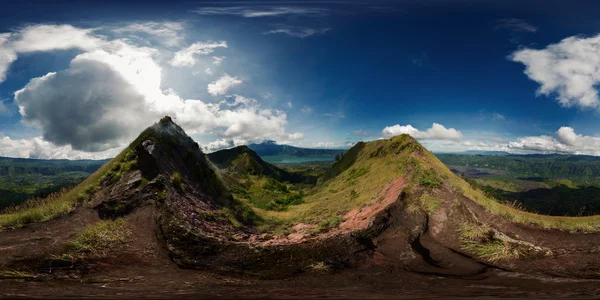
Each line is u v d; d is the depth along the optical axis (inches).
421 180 831.7
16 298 341.4
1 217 657.6
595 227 665.6
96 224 624.4
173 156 1031.6
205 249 575.2
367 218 748.6
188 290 403.9
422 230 641.0
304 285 434.9
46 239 553.9
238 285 434.6
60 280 425.7
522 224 686.5
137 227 634.8
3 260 469.4
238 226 847.7
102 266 488.1
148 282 437.4
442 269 494.0
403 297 373.4
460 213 695.1
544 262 513.3
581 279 442.3
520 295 375.9
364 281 450.0
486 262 520.7
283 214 1148.5
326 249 582.2
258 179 1887.3
